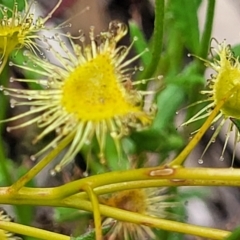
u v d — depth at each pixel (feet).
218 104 0.18
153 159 0.25
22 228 0.19
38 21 0.21
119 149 0.20
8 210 0.26
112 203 0.22
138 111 0.19
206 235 0.18
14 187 0.18
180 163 0.18
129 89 0.19
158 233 0.25
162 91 0.25
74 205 0.18
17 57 0.24
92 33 0.20
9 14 0.23
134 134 0.23
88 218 0.25
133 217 0.18
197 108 0.24
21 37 0.20
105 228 0.22
